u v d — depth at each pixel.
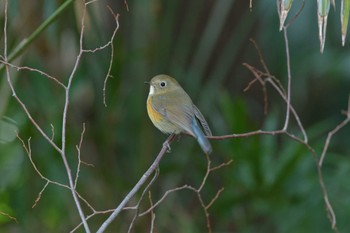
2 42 10.86
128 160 12.88
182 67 14.15
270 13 13.89
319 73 14.15
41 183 11.91
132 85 12.90
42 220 12.25
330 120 15.34
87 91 12.79
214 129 13.89
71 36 11.81
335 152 14.66
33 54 11.68
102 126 12.44
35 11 10.97
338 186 11.72
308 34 13.77
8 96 10.89
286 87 14.27
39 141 11.60
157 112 9.50
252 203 11.70
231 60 14.90
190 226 12.66
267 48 14.27
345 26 7.34
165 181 13.21
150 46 12.92
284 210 11.59
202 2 15.32
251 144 11.18
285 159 11.21
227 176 11.47
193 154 12.56
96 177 12.40
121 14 14.03
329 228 11.60
